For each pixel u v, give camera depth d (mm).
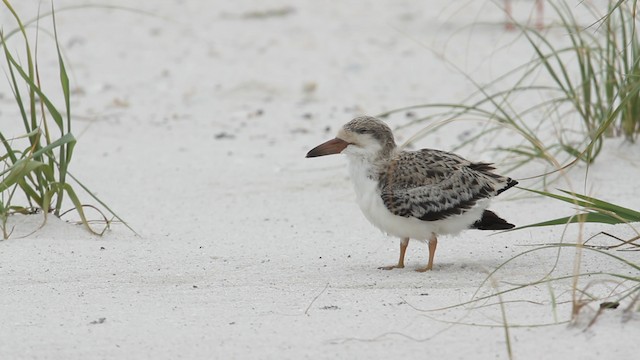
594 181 12328
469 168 9516
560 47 20516
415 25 24266
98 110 17734
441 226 9352
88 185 13359
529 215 11414
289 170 14227
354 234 11000
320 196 12805
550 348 6863
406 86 19453
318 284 8906
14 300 8344
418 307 7914
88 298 8406
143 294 8555
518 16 23406
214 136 16312
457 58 21062
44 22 24078
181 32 24062
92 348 7129
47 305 8195
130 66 21062
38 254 9805
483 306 7824
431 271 9359
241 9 26391
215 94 19094
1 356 7004
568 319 7371
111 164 14516
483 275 9086
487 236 10586
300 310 7949
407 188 9297
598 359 6668
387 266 9570
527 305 7797
